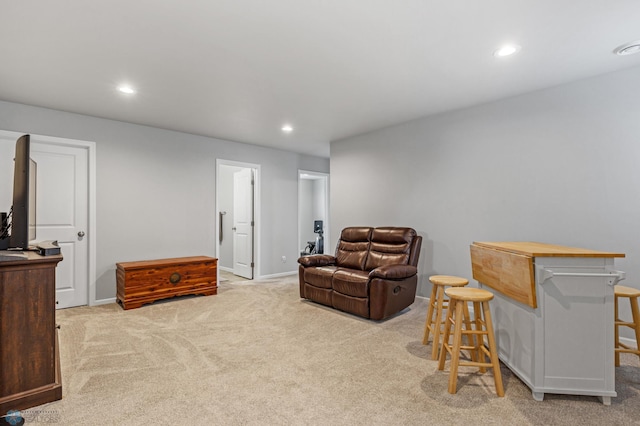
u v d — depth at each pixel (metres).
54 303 1.95
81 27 2.19
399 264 3.77
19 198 2.08
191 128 4.69
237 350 2.64
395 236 3.97
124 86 3.18
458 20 2.14
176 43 2.41
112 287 4.19
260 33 2.28
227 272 6.59
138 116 4.11
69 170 3.95
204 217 5.11
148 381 2.13
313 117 4.22
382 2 1.95
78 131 3.98
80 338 2.89
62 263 3.87
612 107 2.92
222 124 4.50
